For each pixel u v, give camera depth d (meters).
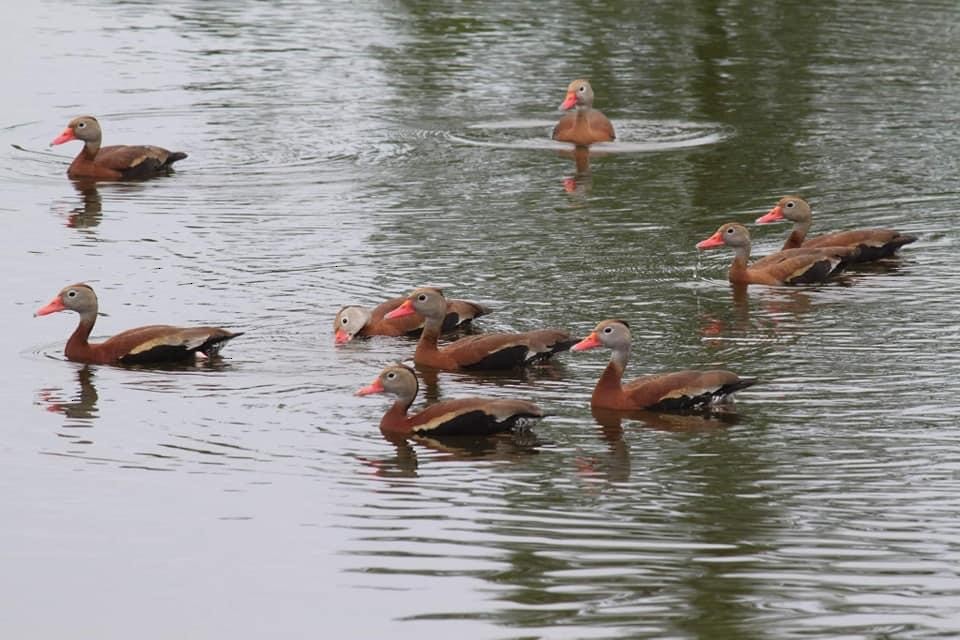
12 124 36.66
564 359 22.14
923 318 23.38
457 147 34.81
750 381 19.89
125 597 15.45
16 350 22.42
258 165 33.34
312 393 20.70
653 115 37.38
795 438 18.86
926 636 14.28
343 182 32.06
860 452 18.38
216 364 21.78
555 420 19.70
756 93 39.16
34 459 18.56
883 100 38.41
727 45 43.78
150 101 38.47
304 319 23.67
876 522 16.56
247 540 16.52
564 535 16.41
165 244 27.73
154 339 21.78
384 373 19.39
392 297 24.62
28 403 20.28
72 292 21.88
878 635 14.30
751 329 22.98
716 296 24.66
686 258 26.80
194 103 38.28
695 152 34.25
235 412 20.00
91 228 28.81
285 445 18.97
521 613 14.89
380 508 17.16
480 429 19.22
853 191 31.02
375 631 14.69
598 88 39.69
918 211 29.62
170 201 30.72
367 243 27.72
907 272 25.89
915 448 18.45
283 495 17.55
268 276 25.80
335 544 16.34
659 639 14.33
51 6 49.09
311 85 39.84
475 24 46.28
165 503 17.39
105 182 32.38
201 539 16.55
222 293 24.91
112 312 23.98
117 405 20.23
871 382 20.66
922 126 36.12
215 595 15.43
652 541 16.22
